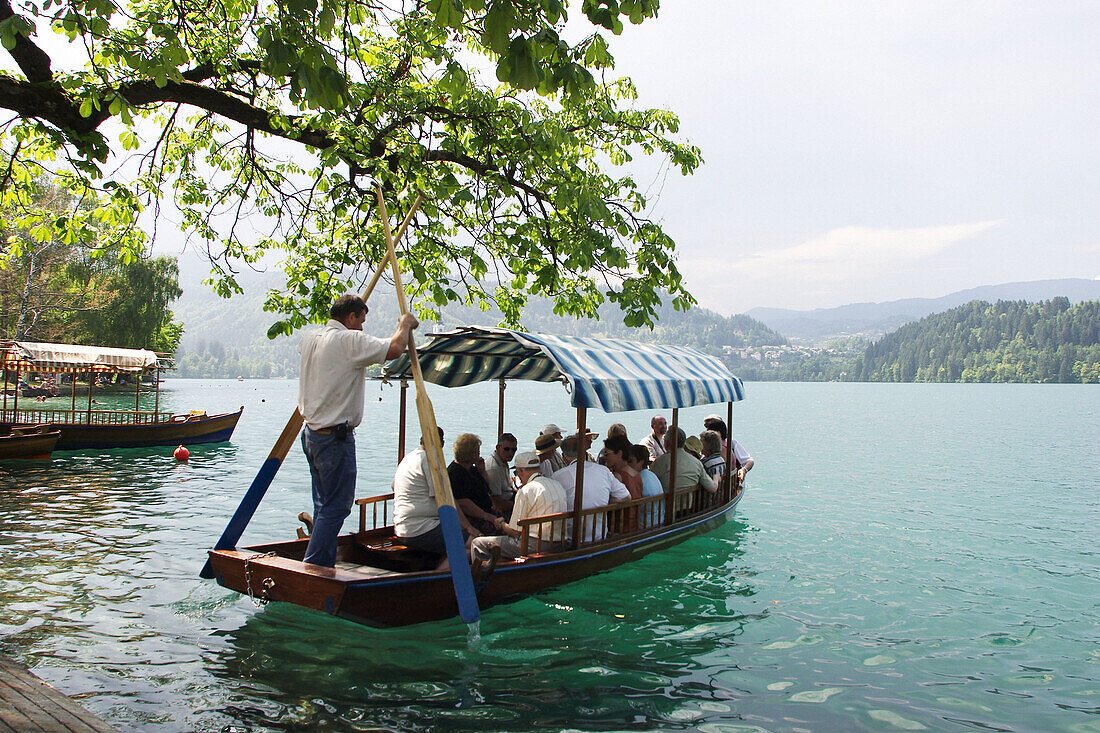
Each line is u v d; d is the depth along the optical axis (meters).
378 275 6.49
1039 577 8.66
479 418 41.09
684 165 9.52
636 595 7.62
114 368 22.55
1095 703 5.21
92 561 8.45
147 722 4.47
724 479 11.20
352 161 7.74
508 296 10.60
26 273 38.44
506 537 7.13
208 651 5.69
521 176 8.68
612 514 8.12
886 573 8.77
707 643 6.25
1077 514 12.90
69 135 5.98
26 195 8.28
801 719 4.84
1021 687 5.48
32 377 52.62
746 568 8.89
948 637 6.56
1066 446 27.39
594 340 8.57
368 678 5.24
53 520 10.84
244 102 7.20
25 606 6.73
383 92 7.68
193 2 7.20
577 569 7.52
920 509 13.30
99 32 5.17
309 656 5.62
